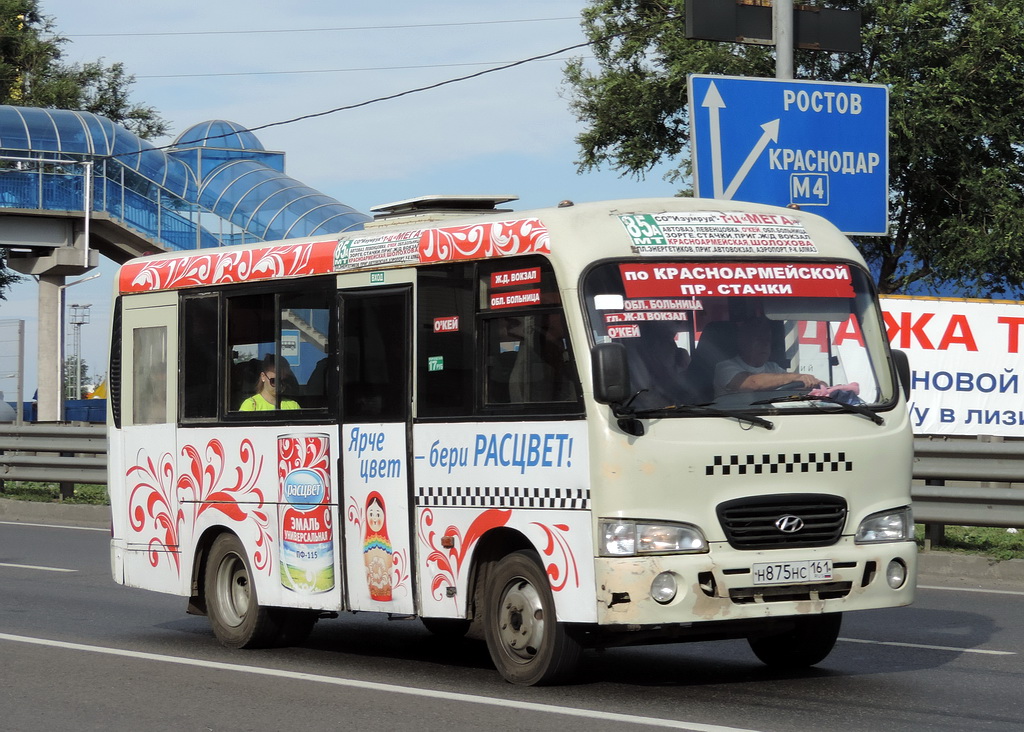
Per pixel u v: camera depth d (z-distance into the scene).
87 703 9.76
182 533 13.16
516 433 10.08
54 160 47.75
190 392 13.13
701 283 9.93
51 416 51.84
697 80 21.64
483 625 10.57
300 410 11.96
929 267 42.94
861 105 22.45
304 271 11.99
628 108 43.84
